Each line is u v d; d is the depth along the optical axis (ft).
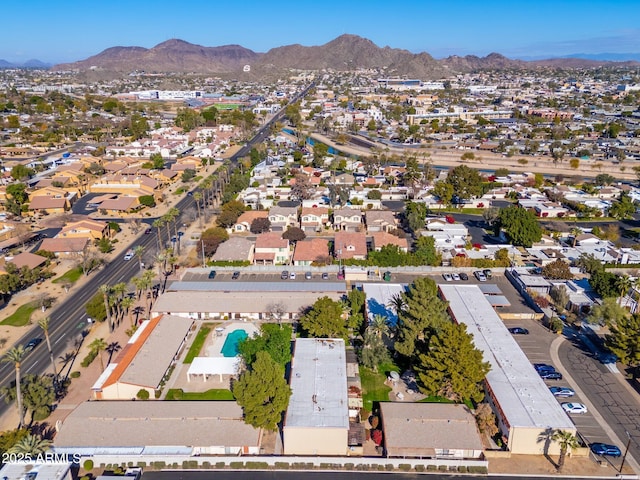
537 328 337.52
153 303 366.22
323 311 302.25
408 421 233.55
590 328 330.95
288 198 632.79
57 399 262.88
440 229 508.12
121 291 339.77
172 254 453.58
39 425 243.81
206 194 652.07
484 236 510.17
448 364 242.17
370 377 281.13
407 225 532.32
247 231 522.47
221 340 315.99
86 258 441.27
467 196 597.52
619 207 556.92
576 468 218.38
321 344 291.58
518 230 466.70
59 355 303.48
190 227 538.88
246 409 228.43
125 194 647.56
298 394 245.24
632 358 273.54
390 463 219.00
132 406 244.83
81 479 209.67
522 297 379.96
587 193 640.58
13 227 521.65
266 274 419.74
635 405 258.37
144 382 261.24
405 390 269.64
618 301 354.74
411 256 428.56
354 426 238.89
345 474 216.74
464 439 224.33
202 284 383.86
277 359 272.72
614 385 274.98
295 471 218.79
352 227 517.55
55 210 593.83
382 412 240.73
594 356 302.86
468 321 316.81
